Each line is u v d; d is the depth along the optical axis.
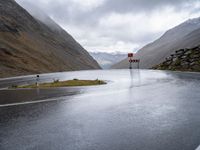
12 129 6.72
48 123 7.35
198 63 40.38
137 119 7.55
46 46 127.44
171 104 9.98
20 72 74.06
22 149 5.12
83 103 11.06
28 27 132.00
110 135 5.96
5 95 15.14
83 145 5.29
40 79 36.00
